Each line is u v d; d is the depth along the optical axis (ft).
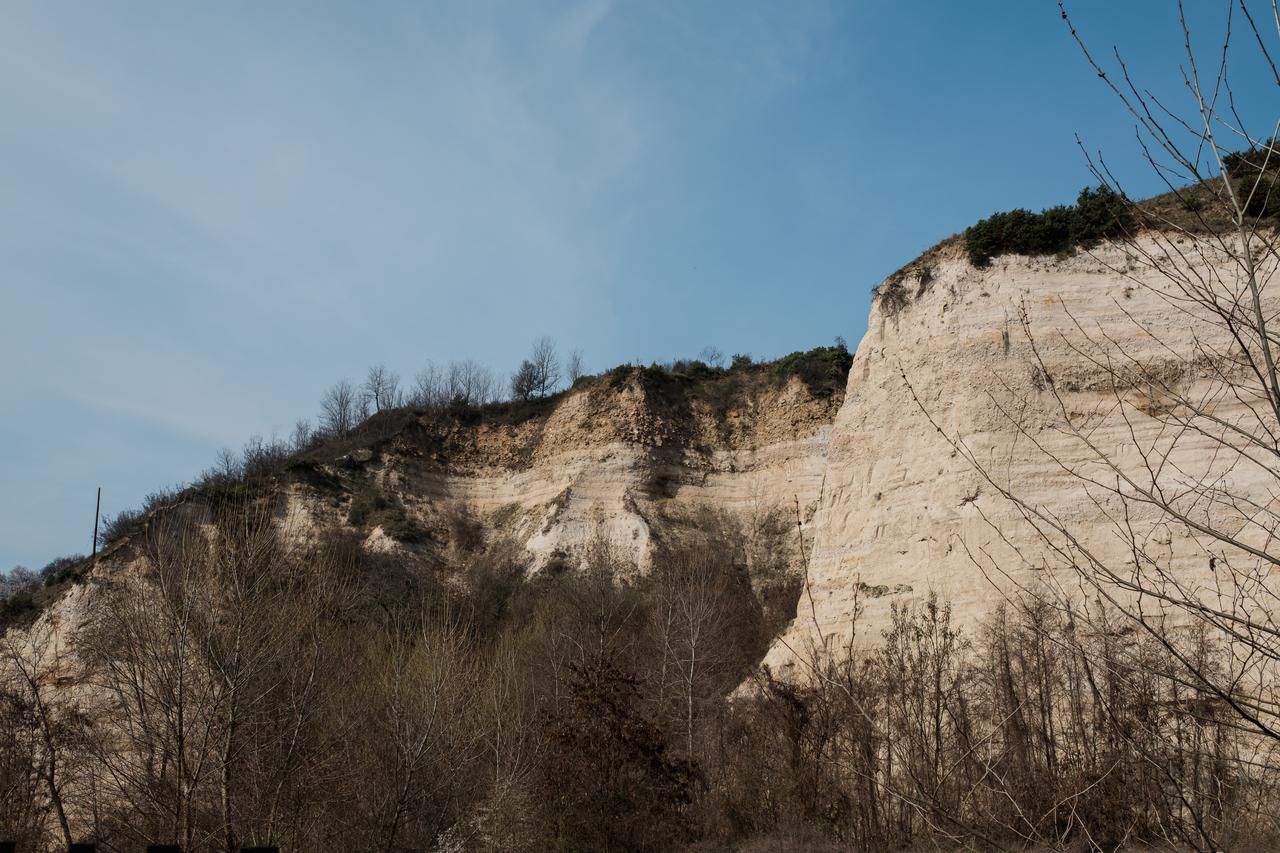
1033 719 46.42
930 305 123.24
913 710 57.36
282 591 91.04
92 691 109.40
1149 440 99.19
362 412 263.70
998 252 121.49
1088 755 37.63
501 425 231.09
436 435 230.07
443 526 209.67
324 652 93.61
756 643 149.89
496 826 92.73
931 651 81.46
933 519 110.83
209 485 183.01
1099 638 32.53
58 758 101.96
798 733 78.33
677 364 237.25
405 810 88.84
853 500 120.67
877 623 108.88
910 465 116.67
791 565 182.70
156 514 160.15
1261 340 22.67
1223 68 22.50
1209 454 94.53
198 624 82.33
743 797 89.15
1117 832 32.42
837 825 70.64
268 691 80.64
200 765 76.74
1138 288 109.91
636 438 209.36
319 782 86.38
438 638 112.68
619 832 92.89
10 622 153.17
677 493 205.87
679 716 115.85
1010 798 30.27
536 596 177.99
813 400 208.95
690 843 88.43
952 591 105.09
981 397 112.88
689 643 129.70
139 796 91.30
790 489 199.93
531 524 203.41
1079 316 112.06
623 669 119.24
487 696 109.81
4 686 115.55
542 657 137.69
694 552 182.50
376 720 99.04
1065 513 101.09
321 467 214.07
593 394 221.66
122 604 93.91
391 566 190.19
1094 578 25.32
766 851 72.69
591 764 96.43
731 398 221.05
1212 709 28.22
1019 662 56.59
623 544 191.52
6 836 94.84
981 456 109.40
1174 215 102.94
